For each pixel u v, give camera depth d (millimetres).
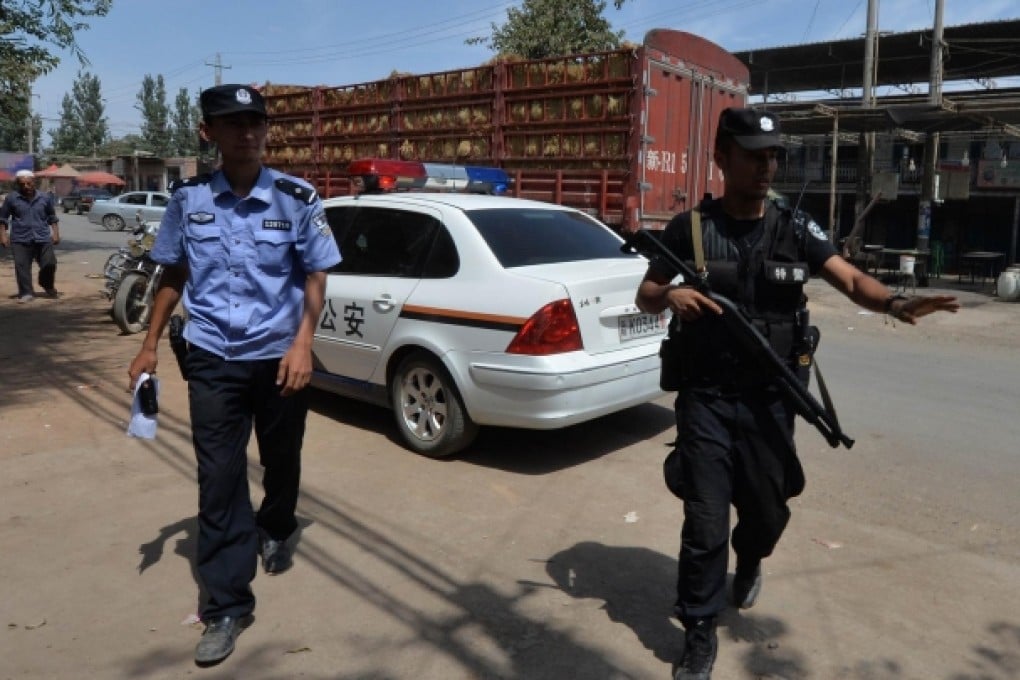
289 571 3598
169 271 3189
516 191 10406
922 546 3893
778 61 22953
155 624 3174
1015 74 23219
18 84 14945
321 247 3145
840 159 23953
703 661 2754
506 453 5164
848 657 2967
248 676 2848
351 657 2959
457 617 3230
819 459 5156
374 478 4707
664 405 6273
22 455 5004
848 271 2738
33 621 3178
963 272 20094
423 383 5051
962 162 19812
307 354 3105
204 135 3059
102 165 68500
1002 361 8656
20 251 11422
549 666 2912
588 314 4621
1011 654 2994
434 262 5039
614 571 3615
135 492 4457
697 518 2754
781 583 3514
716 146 2799
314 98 13109
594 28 19172
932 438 5637
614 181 9625
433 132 11406
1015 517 4246
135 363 3201
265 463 3420
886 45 20438
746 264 2770
